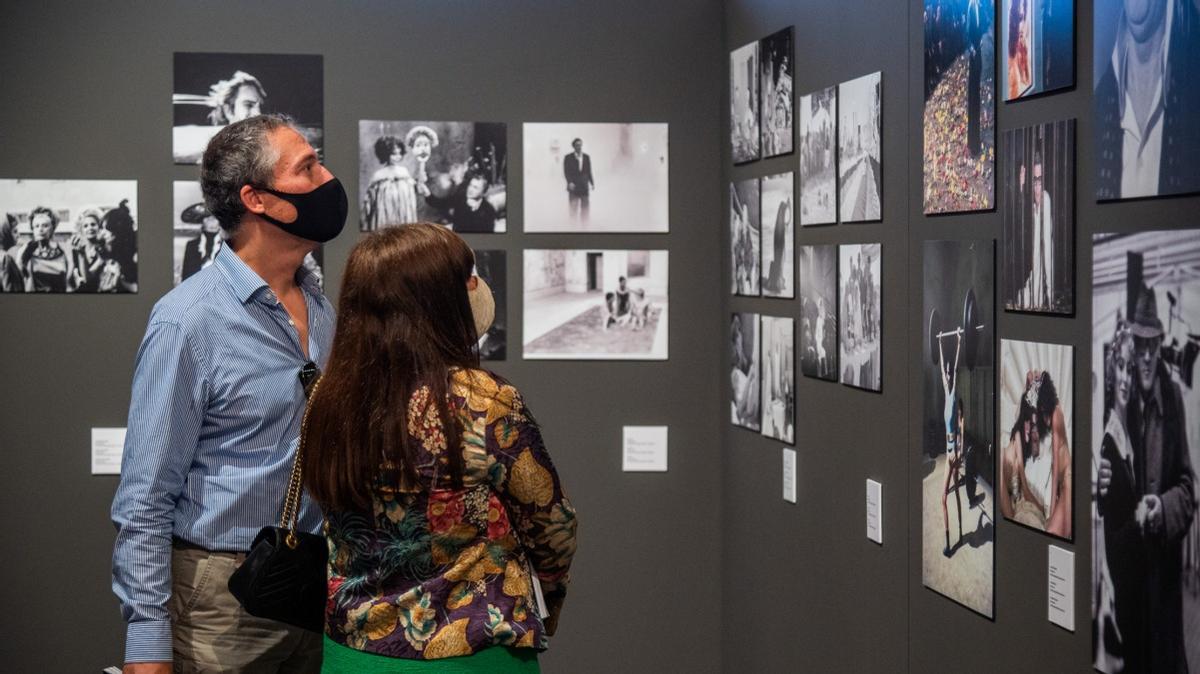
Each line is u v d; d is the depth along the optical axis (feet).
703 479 16.07
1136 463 7.10
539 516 7.30
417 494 7.11
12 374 15.24
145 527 8.55
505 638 7.07
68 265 15.19
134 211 15.23
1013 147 8.46
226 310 8.91
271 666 9.11
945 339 9.62
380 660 7.09
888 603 10.91
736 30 15.06
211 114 15.26
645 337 15.92
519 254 15.75
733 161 15.17
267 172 8.96
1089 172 7.58
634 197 15.81
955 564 9.55
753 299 14.51
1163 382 6.84
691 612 16.14
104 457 15.35
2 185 15.07
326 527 7.54
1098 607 7.50
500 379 7.36
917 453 10.24
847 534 11.80
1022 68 8.30
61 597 15.40
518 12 15.65
